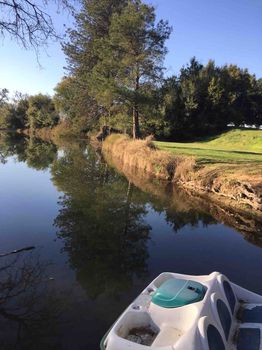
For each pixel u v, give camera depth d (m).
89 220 13.35
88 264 9.35
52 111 88.62
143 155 26.72
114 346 4.63
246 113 59.50
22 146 48.47
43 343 6.04
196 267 9.50
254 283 8.69
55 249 10.33
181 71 57.88
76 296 7.59
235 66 59.84
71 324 6.57
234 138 45.41
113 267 9.21
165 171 22.73
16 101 108.12
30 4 8.30
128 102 34.91
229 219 14.13
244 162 21.11
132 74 34.56
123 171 26.22
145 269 9.20
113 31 35.31
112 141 40.84
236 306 6.07
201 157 23.59
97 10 45.06
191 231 12.52
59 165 29.09
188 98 49.53
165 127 47.84
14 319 6.77
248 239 11.84
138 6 35.06
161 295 5.25
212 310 5.16
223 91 52.91
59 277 8.51
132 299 7.49
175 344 4.53
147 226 12.98
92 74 39.47
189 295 5.21
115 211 14.83
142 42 34.22
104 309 7.07
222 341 5.02
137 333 5.02
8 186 19.09
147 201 16.78
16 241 10.92
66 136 72.06
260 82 61.22
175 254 10.36
